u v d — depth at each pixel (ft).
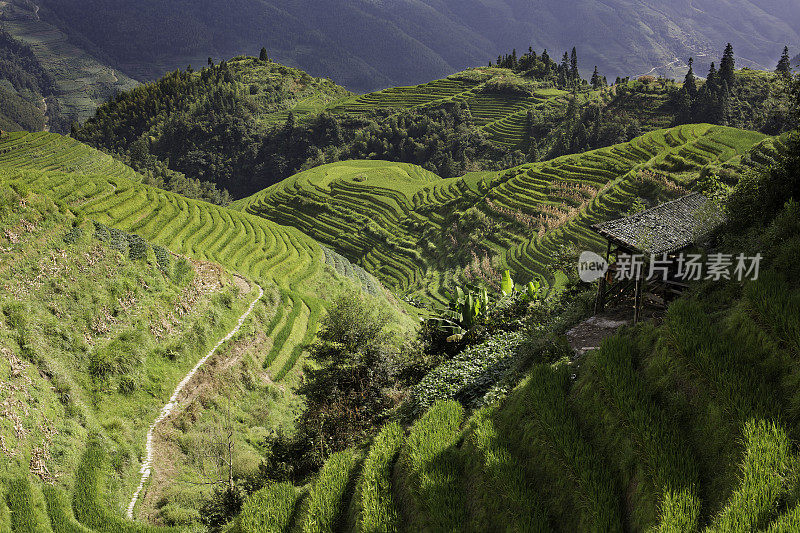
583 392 29.96
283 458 58.70
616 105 439.63
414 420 45.91
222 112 615.98
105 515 53.93
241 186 566.77
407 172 399.24
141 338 78.84
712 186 56.18
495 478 27.68
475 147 491.72
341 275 164.76
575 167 254.88
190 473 66.64
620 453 25.45
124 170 310.65
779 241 35.94
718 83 417.08
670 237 44.27
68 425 61.57
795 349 24.40
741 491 19.84
